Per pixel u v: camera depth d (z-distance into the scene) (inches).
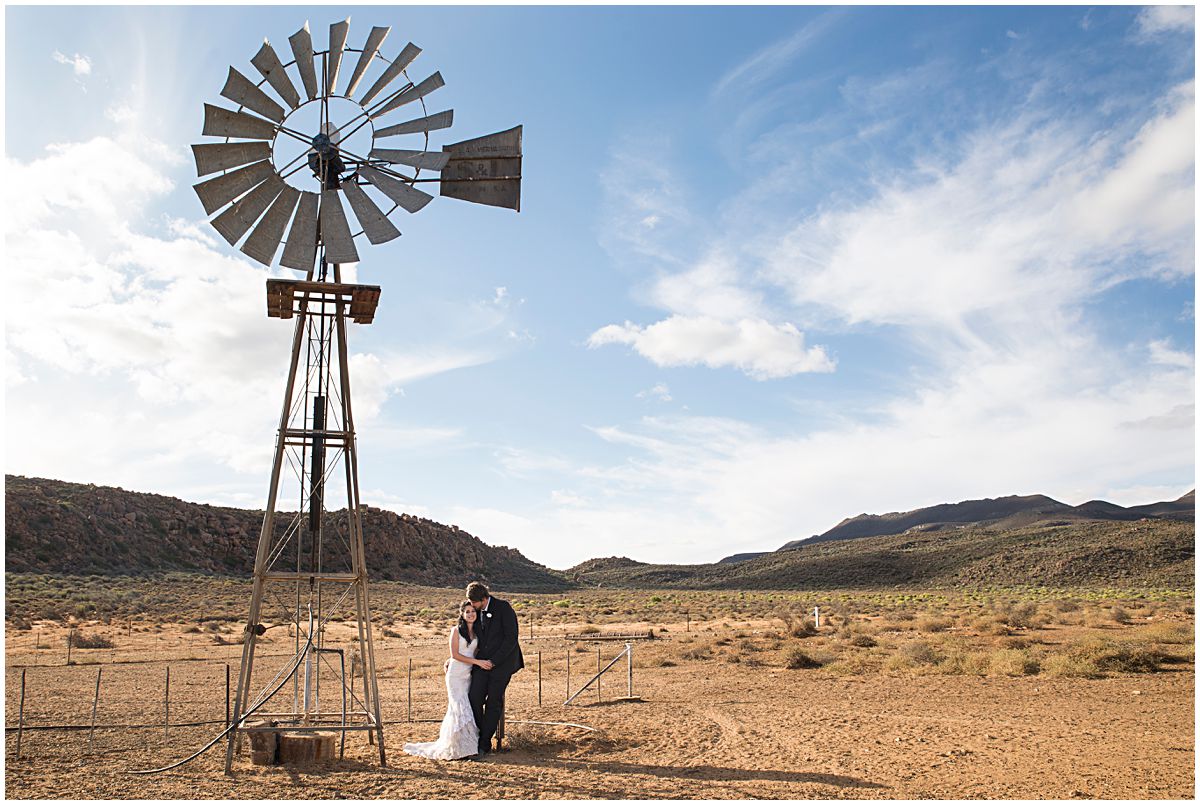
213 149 445.7
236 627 1814.7
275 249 451.8
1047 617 1536.7
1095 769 400.8
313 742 430.6
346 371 472.1
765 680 833.5
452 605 2970.0
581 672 954.7
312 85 468.1
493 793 360.5
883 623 1601.9
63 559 2947.8
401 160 466.0
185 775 403.2
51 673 959.0
